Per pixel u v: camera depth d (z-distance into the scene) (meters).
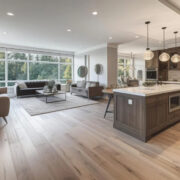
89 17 3.42
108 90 3.57
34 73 7.89
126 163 1.82
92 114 4.05
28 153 2.04
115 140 2.46
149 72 7.31
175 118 3.17
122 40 5.84
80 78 8.65
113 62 6.70
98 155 2.00
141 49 8.01
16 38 5.59
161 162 1.84
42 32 4.75
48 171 1.66
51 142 2.38
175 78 6.54
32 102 5.66
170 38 5.30
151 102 2.47
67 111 4.38
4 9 3.04
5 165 1.77
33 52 7.60
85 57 8.07
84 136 2.62
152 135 2.64
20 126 3.11
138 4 2.73
